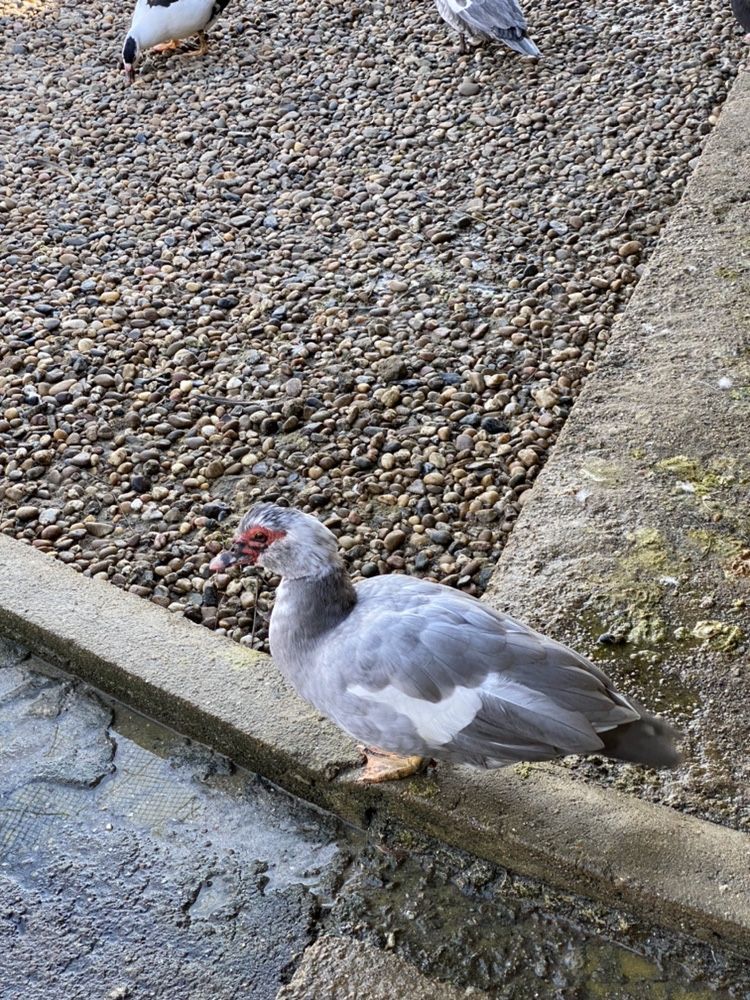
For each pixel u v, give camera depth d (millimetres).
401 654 1281
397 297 2387
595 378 2057
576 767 1437
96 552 1832
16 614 1642
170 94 3178
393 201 2686
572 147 2826
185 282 2457
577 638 1588
